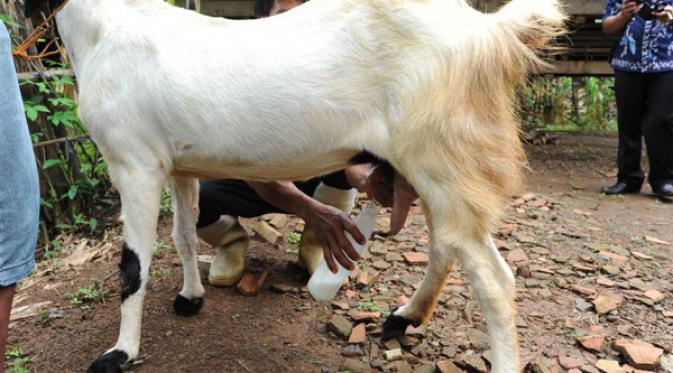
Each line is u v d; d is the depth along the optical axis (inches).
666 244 152.9
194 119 83.0
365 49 78.9
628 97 198.1
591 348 101.2
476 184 78.3
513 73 79.1
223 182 114.8
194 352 99.6
